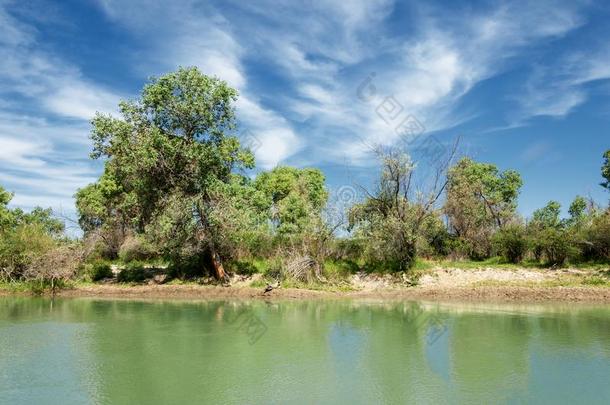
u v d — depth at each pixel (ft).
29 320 71.72
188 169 104.06
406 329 64.54
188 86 102.01
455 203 124.36
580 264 104.22
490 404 37.65
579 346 54.44
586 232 106.22
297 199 123.54
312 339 58.90
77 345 55.93
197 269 113.60
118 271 119.85
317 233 110.42
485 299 90.07
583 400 38.32
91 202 149.18
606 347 53.98
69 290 105.29
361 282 106.22
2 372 45.60
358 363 48.57
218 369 46.65
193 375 44.83
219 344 56.49
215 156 103.60
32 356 51.16
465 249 119.96
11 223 148.77
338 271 109.29
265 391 40.57
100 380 43.37
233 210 102.32
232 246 112.78
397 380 43.37
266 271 110.42
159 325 67.87
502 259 114.93
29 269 103.91
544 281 96.89
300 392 40.32
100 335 61.11
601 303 84.28
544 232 109.50
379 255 108.88
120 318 73.46
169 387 41.60
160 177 105.19
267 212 118.52
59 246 110.01
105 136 101.35
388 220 106.63
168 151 100.89
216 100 103.45
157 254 124.06
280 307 84.74
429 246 119.24
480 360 49.29
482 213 128.98
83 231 136.87
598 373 44.86
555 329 63.31
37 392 40.34
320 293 98.73
